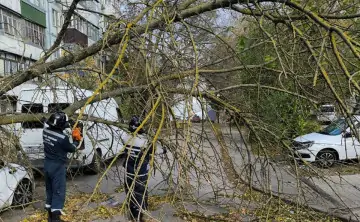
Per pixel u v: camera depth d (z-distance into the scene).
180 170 4.23
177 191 4.49
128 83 5.50
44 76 6.13
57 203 6.43
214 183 7.03
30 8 22.73
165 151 5.72
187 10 5.45
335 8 5.81
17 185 7.06
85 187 9.09
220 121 6.41
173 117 4.30
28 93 7.99
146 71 4.43
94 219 6.76
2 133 6.34
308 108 5.74
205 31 5.68
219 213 6.86
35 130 9.48
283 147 5.88
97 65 6.26
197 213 6.83
